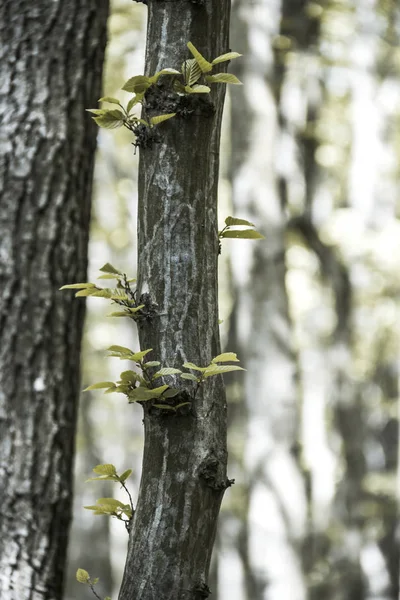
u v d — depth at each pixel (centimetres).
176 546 321
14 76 602
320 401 1778
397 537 1922
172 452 324
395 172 1775
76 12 614
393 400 2120
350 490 1809
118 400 2562
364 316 2009
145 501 327
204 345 330
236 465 1585
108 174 2191
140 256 338
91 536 2427
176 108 333
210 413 328
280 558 1406
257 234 350
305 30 1605
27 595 564
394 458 2378
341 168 1847
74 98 607
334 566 1656
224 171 1908
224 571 1778
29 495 571
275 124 1497
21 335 583
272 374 1450
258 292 1472
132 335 2311
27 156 595
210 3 344
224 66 350
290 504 1420
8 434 575
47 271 591
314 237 1730
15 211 591
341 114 1817
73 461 598
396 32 1803
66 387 591
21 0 609
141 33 1697
